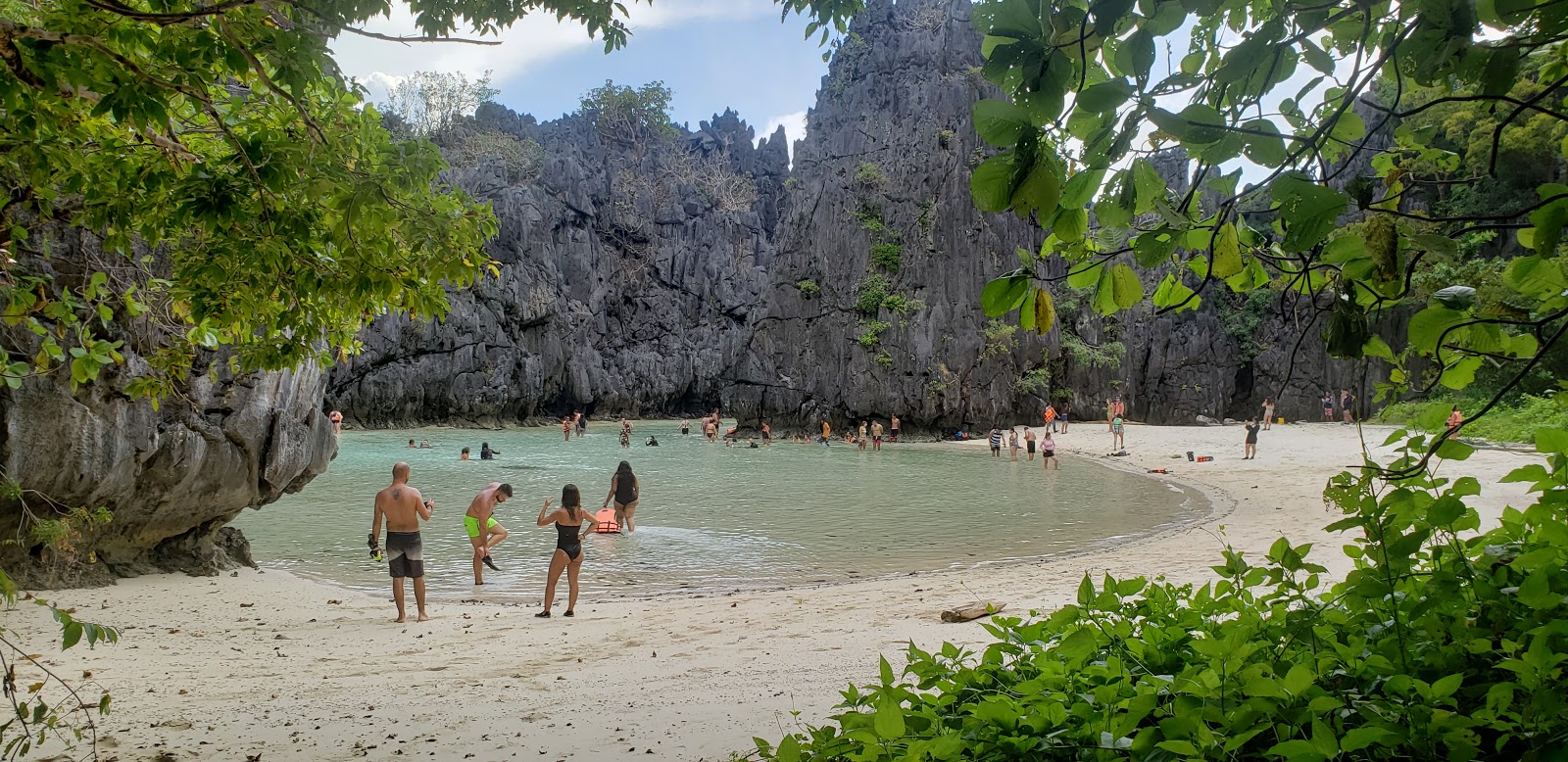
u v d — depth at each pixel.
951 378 54.84
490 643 9.09
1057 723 2.62
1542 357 2.04
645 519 21.03
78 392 9.73
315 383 13.45
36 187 4.51
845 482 30.67
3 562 10.01
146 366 10.29
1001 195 1.79
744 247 89.06
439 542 17.58
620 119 95.94
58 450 9.62
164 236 4.96
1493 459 20.50
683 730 5.52
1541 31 1.57
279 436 12.22
